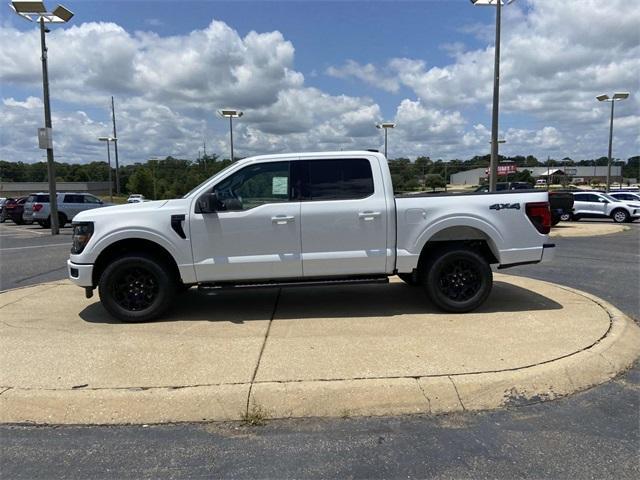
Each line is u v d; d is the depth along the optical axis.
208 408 3.66
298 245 5.76
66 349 4.76
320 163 5.85
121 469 3.02
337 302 6.62
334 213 5.76
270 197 5.80
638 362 4.61
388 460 3.09
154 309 5.75
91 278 5.70
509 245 6.00
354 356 4.47
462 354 4.50
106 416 3.61
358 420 3.61
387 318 5.80
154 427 3.52
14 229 26.20
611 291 7.76
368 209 5.79
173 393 3.75
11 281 9.27
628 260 11.35
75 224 5.86
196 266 5.71
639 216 26.70
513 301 6.56
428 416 3.65
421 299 6.72
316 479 2.90
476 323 5.54
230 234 5.70
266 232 5.72
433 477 2.91
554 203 9.74
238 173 5.79
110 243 5.65
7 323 5.75
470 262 5.93
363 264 5.86
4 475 2.96
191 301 6.79
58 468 3.03
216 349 4.71
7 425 3.55
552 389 3.97
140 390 3.80
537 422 3.55
